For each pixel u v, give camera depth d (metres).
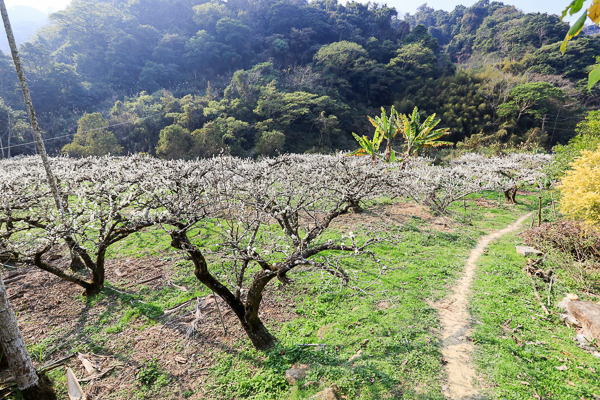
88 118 43.06
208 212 6.28
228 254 7.09
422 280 8.28
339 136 59.81
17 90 59.03
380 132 18.14
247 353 5.72
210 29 96.50
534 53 72.69
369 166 12.77
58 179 10.43
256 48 94.81
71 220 6.60
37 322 6.60
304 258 5.27
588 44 68.81
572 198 8.71
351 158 14.65
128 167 12.34
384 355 5.56
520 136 52.72
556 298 7.37
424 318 6.64
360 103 72.00
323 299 7.29
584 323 6.21
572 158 12.36
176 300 7.29
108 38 85.31
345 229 11.89
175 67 85.50
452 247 10.69
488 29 100.00
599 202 7.86
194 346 5.93
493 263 9.32
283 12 101.50
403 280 8.20
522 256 9.88
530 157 24.03
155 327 6.45
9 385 4.72
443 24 131.50
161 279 8.23
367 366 5.28
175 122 51.59
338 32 98.38
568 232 9.79
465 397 4.73
